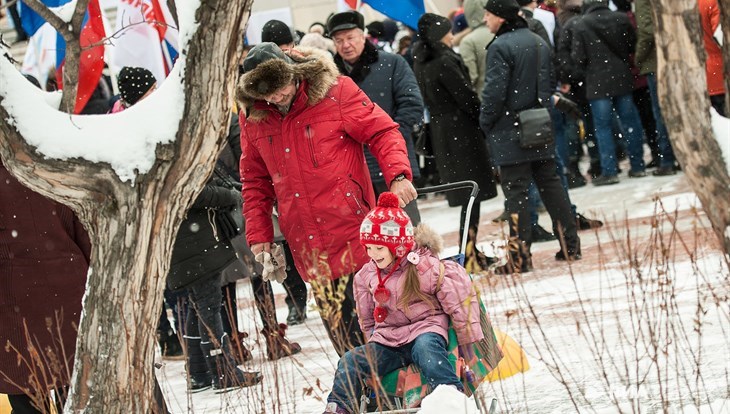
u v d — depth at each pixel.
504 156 10.31
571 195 14.51
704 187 3.77
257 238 6.20
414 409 4.88
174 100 4.41
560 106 12.06
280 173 5.93
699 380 5.88
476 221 11.08
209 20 4.29
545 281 9.55
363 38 8.98
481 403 5.34
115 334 4.56
